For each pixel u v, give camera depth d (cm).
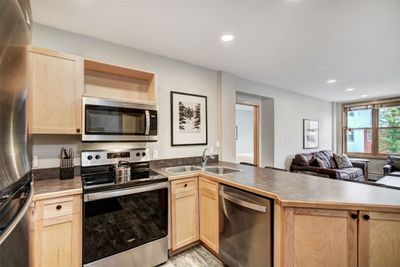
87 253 161
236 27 199
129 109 211
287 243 140
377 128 574
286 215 141
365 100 591
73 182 179
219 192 203
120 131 205
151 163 262
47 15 179
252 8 169
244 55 269
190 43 234
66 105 180
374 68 318
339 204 132
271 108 455
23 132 108
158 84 268
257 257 161
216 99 333
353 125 620
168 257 212
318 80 392
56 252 150
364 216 131
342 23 190
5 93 87
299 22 189
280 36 217
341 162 519
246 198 172
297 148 512
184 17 183
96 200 166
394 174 438
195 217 231
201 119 311
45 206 146
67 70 181
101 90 226
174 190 215
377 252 130
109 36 218
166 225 207
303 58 279
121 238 178
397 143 541
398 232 128
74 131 183
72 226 157
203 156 284
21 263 102
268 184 177
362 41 227
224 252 196
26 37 108
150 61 261
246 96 437
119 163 217
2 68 83
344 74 350
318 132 577
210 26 198
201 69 313
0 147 83
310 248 138
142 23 193
